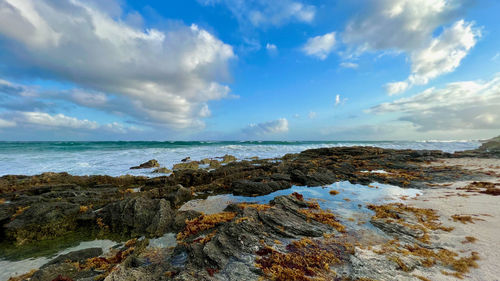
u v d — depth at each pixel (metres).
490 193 15.94
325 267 7.85
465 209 13.07
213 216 12.79
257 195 18.62
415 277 7.11
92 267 8.82
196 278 7.18
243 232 9.93
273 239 9.83
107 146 65.81
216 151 53.62
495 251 8.38
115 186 21.88
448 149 60.06
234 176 23.45
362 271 7.46
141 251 9.91
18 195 17.31
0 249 10.69
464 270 7.38
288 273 7.40
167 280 7.26
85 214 13.34
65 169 29.83
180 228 12.13
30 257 10.02
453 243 9.25
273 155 47.03
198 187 20.70
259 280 7.21
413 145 75.06
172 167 33.16
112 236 11.91
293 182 22.62
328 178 22.92
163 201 14.27
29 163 33.19
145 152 49.88
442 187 19.23
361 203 15.72
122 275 7.44
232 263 8.07
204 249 8.66
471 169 26.00
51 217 12.37
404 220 12.01
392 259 8.12
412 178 22.64
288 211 12.91
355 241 9.94
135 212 12.78
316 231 10.67
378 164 30.98
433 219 11.96
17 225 11.55
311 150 45.06
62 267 8.50
